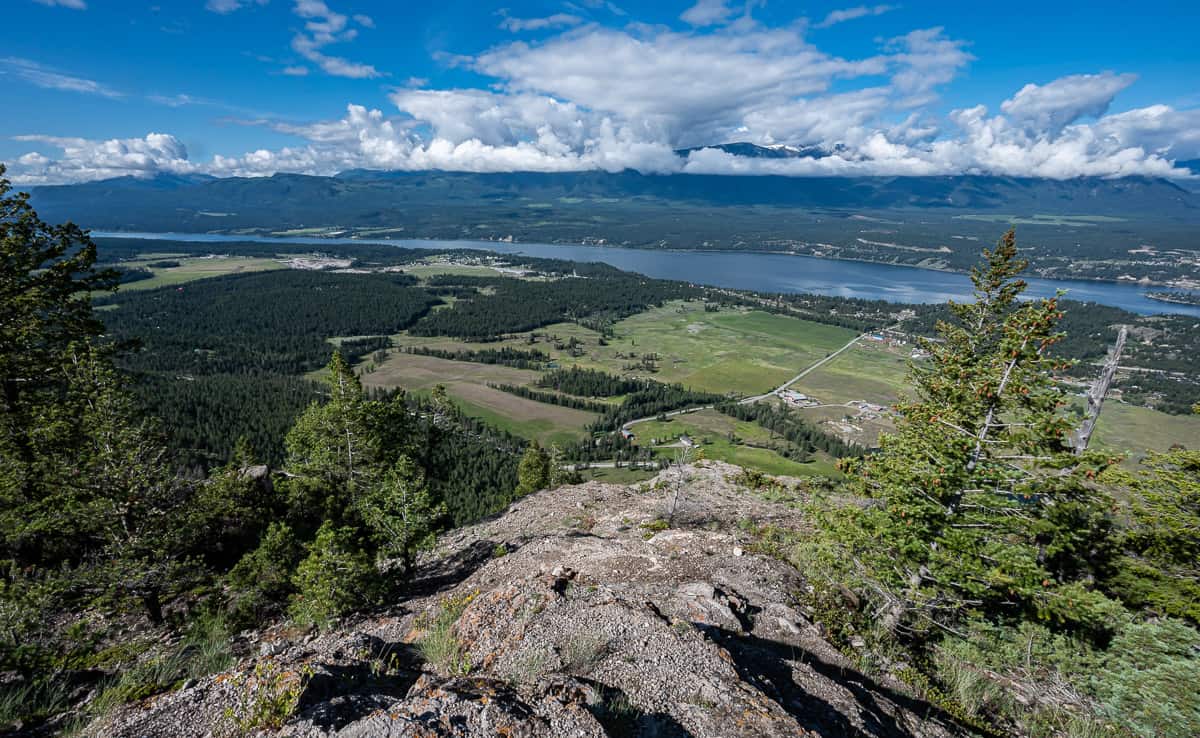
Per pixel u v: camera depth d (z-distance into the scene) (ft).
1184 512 46.55
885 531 42.88
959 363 50.83
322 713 18.66
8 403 65.77
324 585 50.65
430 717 17.85
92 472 54.90
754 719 22.02
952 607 41.83
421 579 68.13
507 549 72.74
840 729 24.41
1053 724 33.09
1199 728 31.09
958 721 31.12
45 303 67.10
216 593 59.72
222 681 22.61
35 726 25.93
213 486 72.23
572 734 18.29
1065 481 40.55
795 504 83.71
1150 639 37.01
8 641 39.40
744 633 36.17
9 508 58.18
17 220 65.57
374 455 105.81
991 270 52.24
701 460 115.14
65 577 51.34
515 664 26.07
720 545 56.75
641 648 27.30
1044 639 41.47
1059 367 40.98
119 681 31.86
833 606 44.75
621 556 51.98
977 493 41.93
